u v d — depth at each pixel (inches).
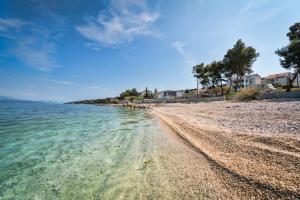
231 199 152.9
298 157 215.2
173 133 443.2
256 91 1348.4
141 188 183.5
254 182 171.9
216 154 258.8
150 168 233.8
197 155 266.5
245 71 2303.2
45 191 189.3
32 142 406.0
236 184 174.4
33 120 861.2
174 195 166.4
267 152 242.2
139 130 534.0
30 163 272.4
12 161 282.4
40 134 499.8
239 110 739.4
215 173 202.8
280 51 1446.9
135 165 248.2
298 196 143.4
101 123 738.8
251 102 1114.7
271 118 487.8
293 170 186.2
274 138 296.8
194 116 741.9
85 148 350.0
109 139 425.1
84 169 243.9
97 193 179.8
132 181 200.7
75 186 197.0
